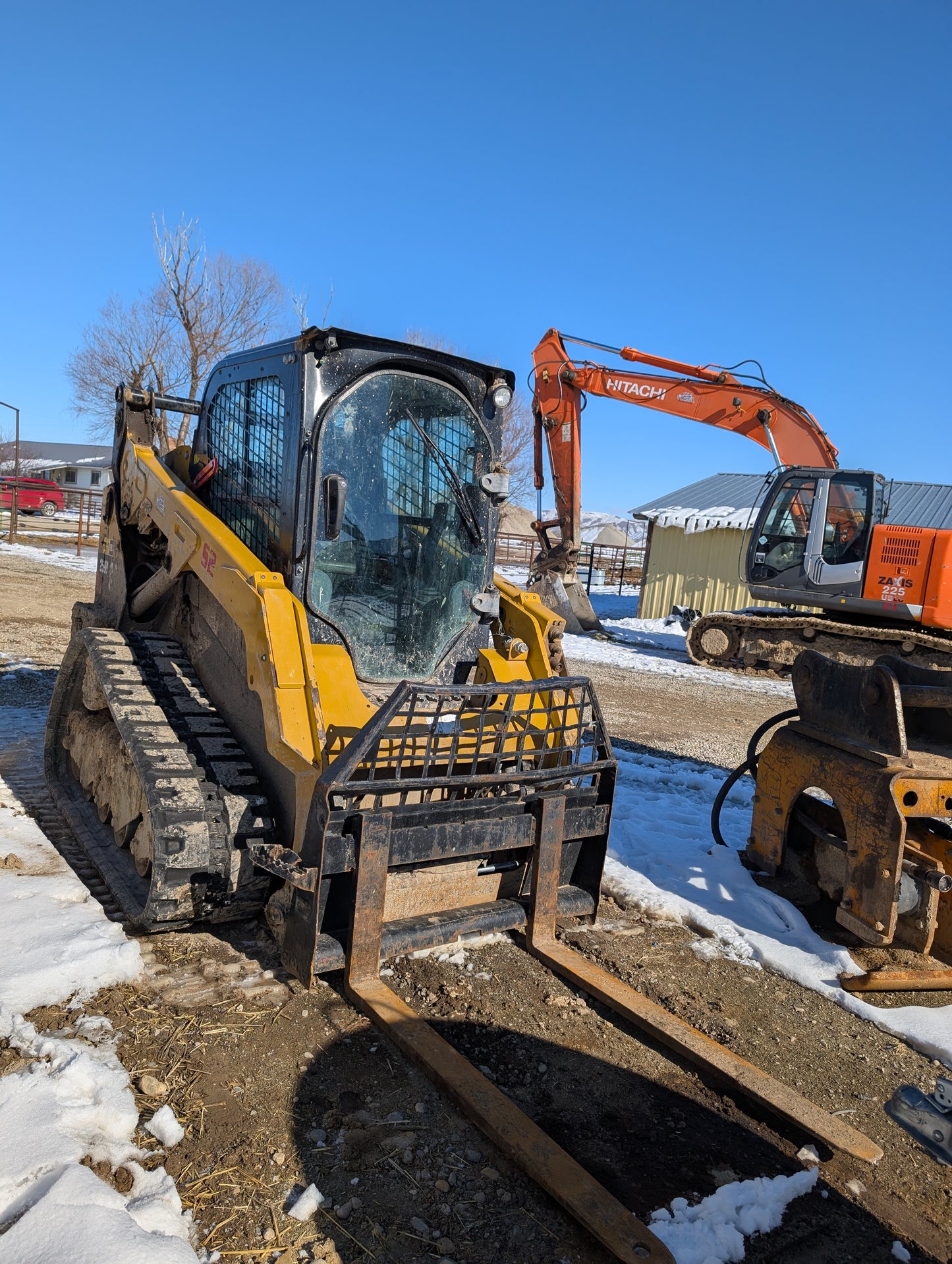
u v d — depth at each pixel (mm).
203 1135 2520
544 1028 3283
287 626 3404
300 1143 2531
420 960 3658
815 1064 3273
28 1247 1972
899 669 4594
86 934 3385
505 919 3742
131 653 4359
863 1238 2441
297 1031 3053
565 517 15219
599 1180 2531
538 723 4043
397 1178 2436
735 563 19766
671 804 6293
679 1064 3160
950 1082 1877
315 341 3586
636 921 4336
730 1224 2375
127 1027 2986
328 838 3123
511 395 4184
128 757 4000
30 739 6133
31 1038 2752
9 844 4273
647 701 10727
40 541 26391
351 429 3732
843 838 4594
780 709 10914
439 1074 2799
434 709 3879
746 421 14125
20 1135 2334
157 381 28641
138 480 4863
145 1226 2123
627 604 25422
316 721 3336
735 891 4691
